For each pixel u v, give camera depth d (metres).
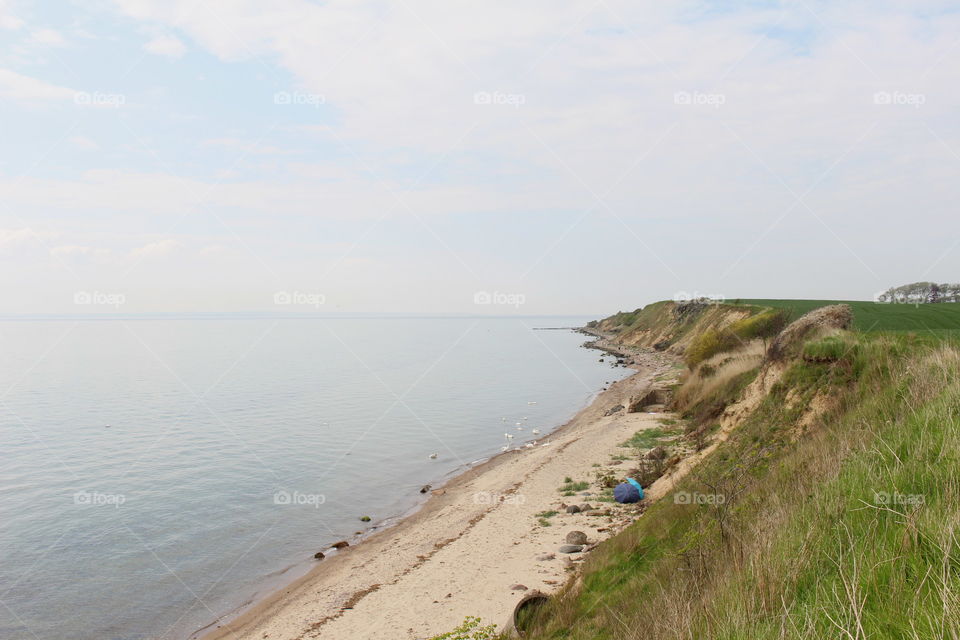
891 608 3.92
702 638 4.99
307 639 13.12
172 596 16.67
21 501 25.47
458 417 46.31
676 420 29.70
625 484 19.00
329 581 16.86
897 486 5.82
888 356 11.59
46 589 17.17
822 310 17.25
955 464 5.49
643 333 117.94
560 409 49.16
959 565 4.05
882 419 8.74
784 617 4.13
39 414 48.47
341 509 24.30
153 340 177.38
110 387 67.69
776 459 11.20
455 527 19.72
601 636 7.83
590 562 12.00
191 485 27.78
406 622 12.88
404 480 28.56
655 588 8.17
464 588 14.20
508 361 103.31
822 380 12.66
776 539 6.10
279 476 29.30
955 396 7.30
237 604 16.09
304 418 46.44
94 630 14.94
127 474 29.77
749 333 33.81
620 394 50.84
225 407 52.31
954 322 30.12
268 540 20.89
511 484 24.08
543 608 10.23
